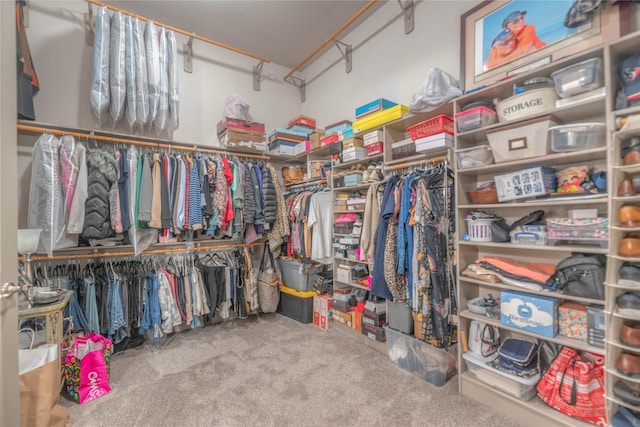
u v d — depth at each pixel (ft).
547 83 5.17
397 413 5.54
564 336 5.07
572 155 4.89
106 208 7.65
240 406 5.82
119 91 7.81
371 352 8.04
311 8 9.34
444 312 6.37
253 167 10.36
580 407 4.65
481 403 5.79
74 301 7.43
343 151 9.29
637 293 4.41
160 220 8.20
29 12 7.91
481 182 6.77
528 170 5.33
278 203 10.74
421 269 6.48
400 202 7.07
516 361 5.35
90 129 8.41
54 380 4.98
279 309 11.63
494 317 5.90
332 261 10.05
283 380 6.70
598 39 5.03
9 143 3.30
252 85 12.13
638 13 4.76
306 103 13.16
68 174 7.11
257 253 12.11
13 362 3.32
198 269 9.62
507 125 5.57
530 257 6.09
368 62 10.00
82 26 8.63
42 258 7.48
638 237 4.33
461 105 6.47
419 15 8.36
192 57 10.64
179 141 9.47
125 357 7.97
